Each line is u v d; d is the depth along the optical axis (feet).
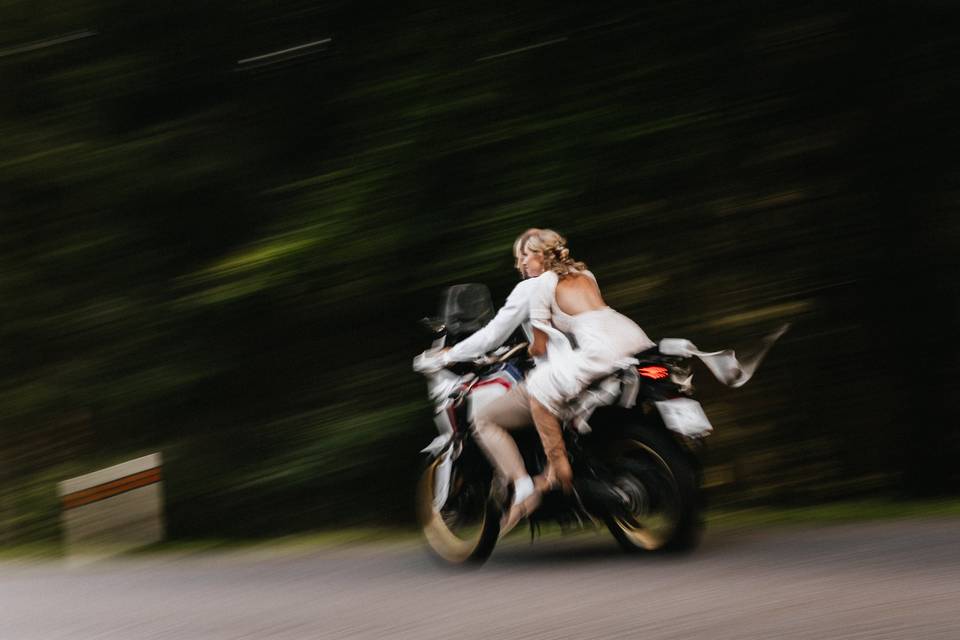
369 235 30.22
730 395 28.35
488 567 22.56
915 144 28.99
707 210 28.76
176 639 19.03
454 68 30.40
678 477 20.54
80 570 27.53
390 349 31.19
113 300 33.58
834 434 28.45
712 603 17.61
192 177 32.76
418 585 21.45
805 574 18.92
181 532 32.14
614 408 21.40
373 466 30.66
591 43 29.68
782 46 28.86
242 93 33.06
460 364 23.58
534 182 29.32
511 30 30.19
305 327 31.58
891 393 28.76
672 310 28.73
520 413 22.06
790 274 28.58
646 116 29.09
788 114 28.94
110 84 33.63
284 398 32.07
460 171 29.99
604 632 16.72
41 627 20.93
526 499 21.58
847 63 28.99
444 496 22.91
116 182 33.40
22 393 34.63
